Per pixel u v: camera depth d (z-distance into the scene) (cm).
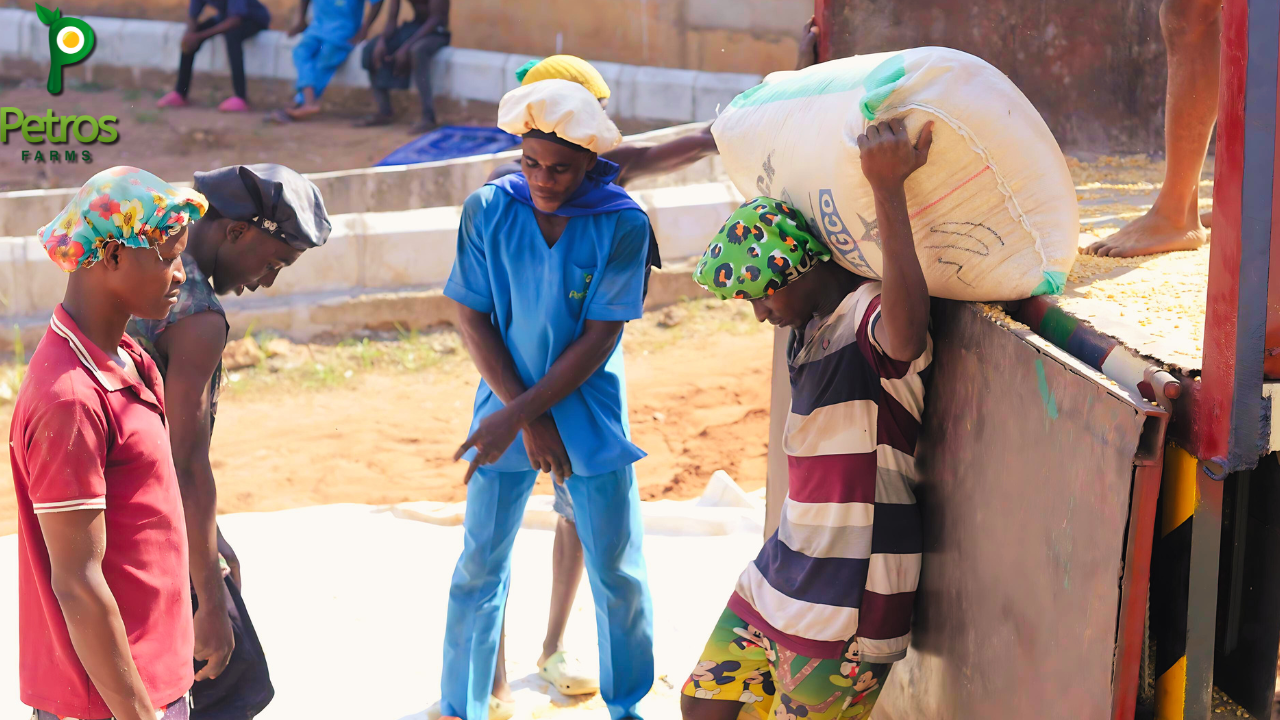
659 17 1280
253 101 1332
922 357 240
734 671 263
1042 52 347
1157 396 168
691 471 603
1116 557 168
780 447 355
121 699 199
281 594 405
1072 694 183
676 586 410
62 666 203
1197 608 173
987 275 219
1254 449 157
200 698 270
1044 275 216
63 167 1074
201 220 261
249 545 445
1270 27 147
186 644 221
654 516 460
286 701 339
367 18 1304
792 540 245
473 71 1279
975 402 221
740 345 780
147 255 198
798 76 251
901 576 240
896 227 209
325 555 437
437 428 662
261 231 262
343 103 1322
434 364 751
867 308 229
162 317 207
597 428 295
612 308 280
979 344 219
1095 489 174
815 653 238
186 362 241
